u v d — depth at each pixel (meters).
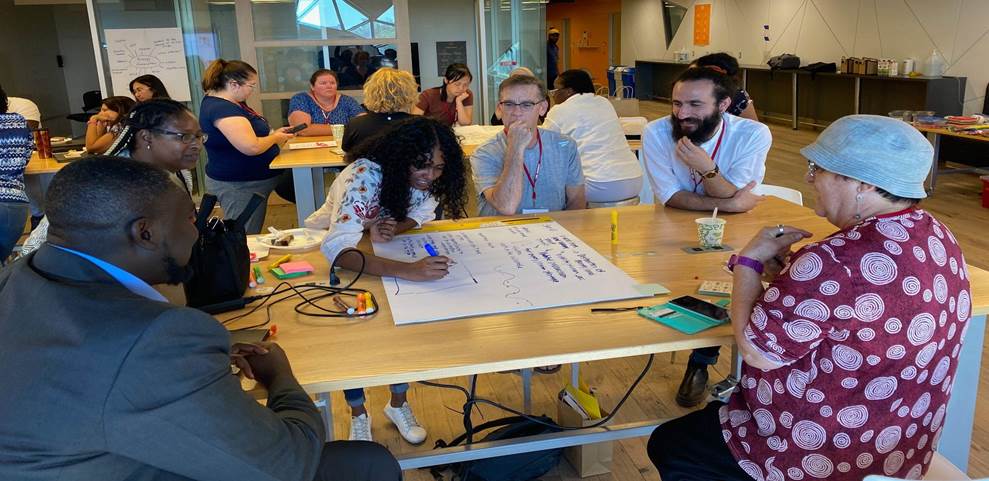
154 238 1.06
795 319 1.23
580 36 17.11
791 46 10.29
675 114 2.43
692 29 12.84
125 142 2.15
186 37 6.15
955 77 7.49
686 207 2.45
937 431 1.36
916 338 1.22
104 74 6.01
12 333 0.97
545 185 2.63
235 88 3.80
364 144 2.07
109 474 0.96
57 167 4.12
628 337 1.42
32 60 9.49
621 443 2.39
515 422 2.32
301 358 1.36
